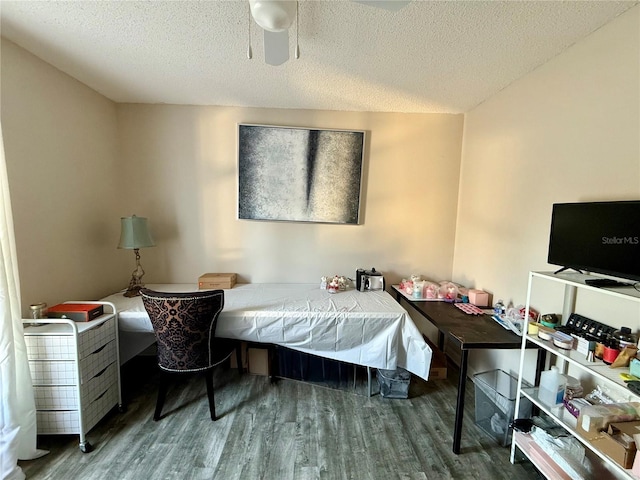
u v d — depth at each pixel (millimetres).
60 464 1553
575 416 1322
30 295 1807
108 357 1870
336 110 2701
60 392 1613
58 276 2012
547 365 1707
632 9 1298
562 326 1534
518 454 1607
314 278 2865
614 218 1265
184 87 2273
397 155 2766
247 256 2812
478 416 1914
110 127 2521
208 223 2756
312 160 2705
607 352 1243
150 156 2652
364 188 2787
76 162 2160
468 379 2467
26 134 1774
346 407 2055
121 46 1721
